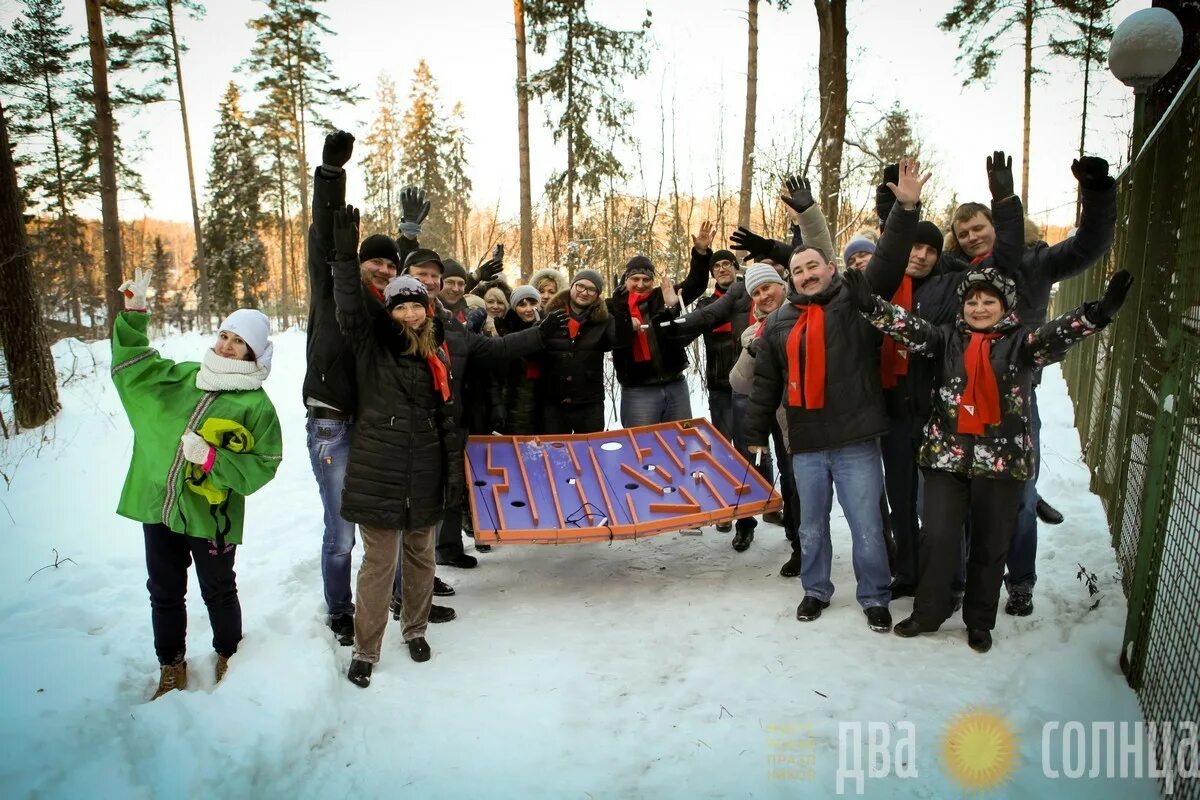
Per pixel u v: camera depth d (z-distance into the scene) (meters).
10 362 8.61
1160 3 4.57
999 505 3.51
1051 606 4.00
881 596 3.95
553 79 17.47
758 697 3.29
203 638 3.79
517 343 4.92
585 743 3.01
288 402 10.47
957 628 3.86
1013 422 3.48
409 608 3.72
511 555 5.32
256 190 34.16
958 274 4.09
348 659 3.67
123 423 8.79
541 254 21.27
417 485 3.50
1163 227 3.76
